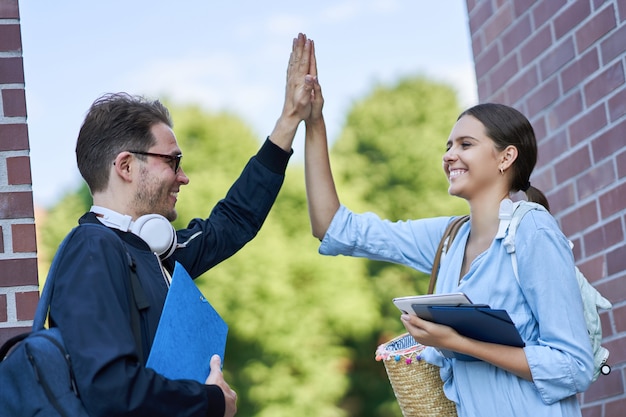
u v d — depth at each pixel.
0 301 3.40
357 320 16.94
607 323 4.14
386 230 3.60
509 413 3.02
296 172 17.42
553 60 4.47
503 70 4.92
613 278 4.09
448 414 3.23
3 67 3.54
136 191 2.84
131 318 2.58
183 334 2.64
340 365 17.02
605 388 4.15
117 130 2.84
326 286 16.94
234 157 17.75
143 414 2.42
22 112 3.53
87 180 2.88
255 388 16.44
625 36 3.99
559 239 3.04
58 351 2.46
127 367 2.42
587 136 4.24
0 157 3.49
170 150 2.90
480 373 3.07
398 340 3.43
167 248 2.83
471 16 5.26
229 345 16.56
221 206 3.42
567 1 4.35
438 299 2.88
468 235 3.31
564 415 3.00
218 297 16.50
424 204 18.83
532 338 3.07
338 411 16.56
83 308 2.46
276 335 16.61
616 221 4.06
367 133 19.28
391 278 17.36
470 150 3.23
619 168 4.04
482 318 2.86
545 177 4.59
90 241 2.58
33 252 3.45
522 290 3.06
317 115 3.67
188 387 2.52
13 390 2.47
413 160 19.05
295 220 17.12
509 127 3.24
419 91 19.81
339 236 3.62
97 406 2.40
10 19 3.58
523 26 4.70
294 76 3.55
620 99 4.02
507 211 3.11
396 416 17.16
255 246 16.84
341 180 18.84
